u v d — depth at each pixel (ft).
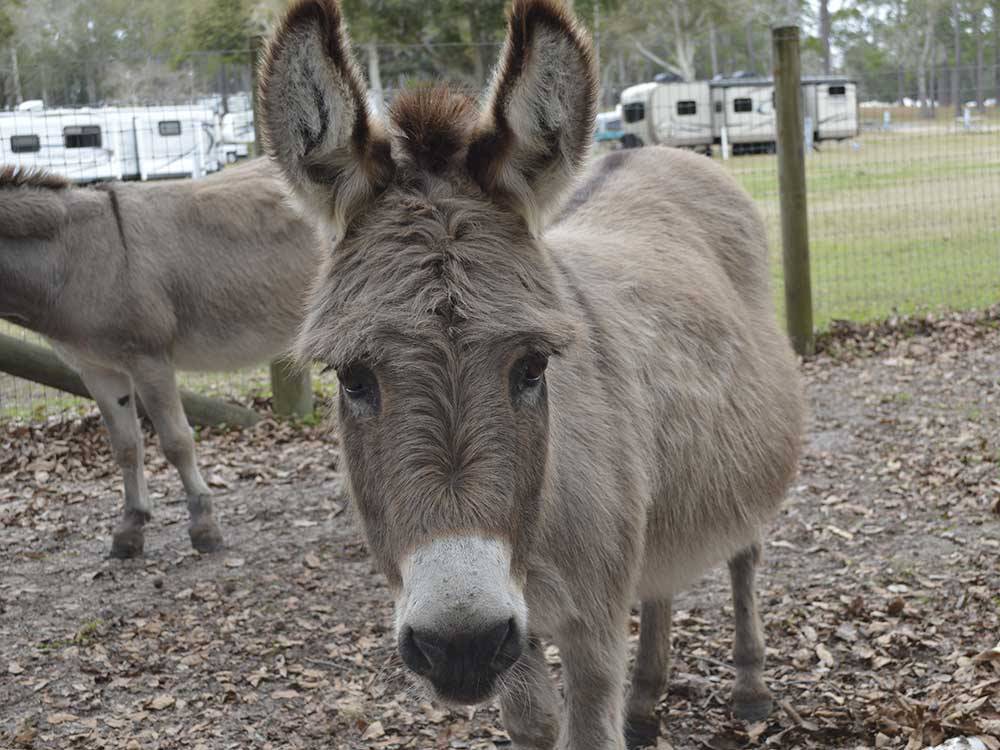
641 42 144.97
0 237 16.01
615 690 8.20
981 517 16.11
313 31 6.41
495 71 6.83
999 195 38.06
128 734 11.65
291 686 12.63
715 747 10.86
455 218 6.43
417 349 6.08
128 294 16.70
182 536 17.87
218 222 17.83
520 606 6.40
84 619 14.67
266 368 27.09
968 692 10.84
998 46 74.23
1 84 38.45
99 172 44.19
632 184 11.37
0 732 11.78
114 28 90.58
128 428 16.99
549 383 7.66
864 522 16.42
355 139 6.52
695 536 9.73
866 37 155.12
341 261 6.59
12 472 20.94
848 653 12.43
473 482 6.05
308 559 16.33
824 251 39.47
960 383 23.48
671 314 9.54
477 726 11.54
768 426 10.66
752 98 82.64
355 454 6.80
